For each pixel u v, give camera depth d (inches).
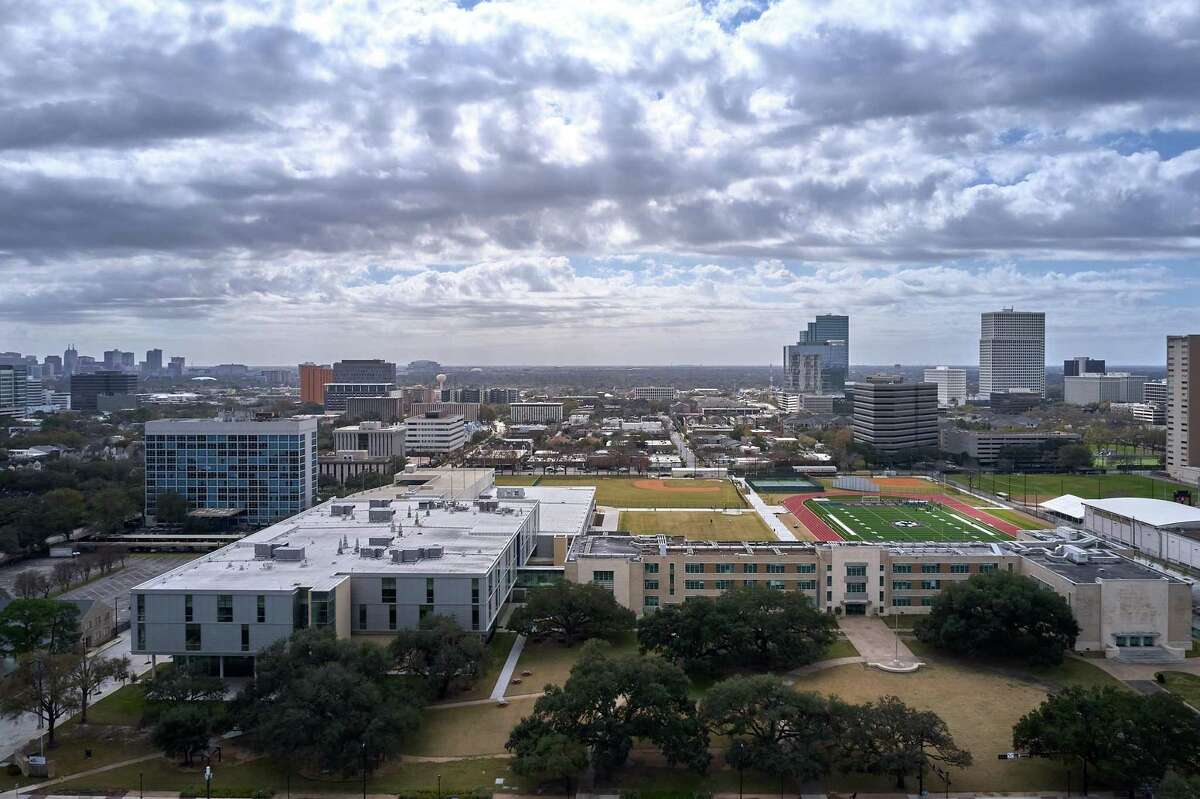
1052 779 6146.7
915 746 6048.2
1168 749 5772.6
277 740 6166.3
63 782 6171.3
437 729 6993.1
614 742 6215.6
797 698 6245.1
